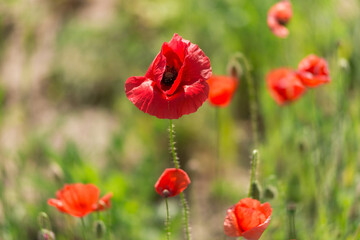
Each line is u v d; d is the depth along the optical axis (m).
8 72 8.56
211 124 6.80
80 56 7.91
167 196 2.80
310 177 5.13
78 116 7.38
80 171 5.16
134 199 5.51
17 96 8.14
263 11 7.00
